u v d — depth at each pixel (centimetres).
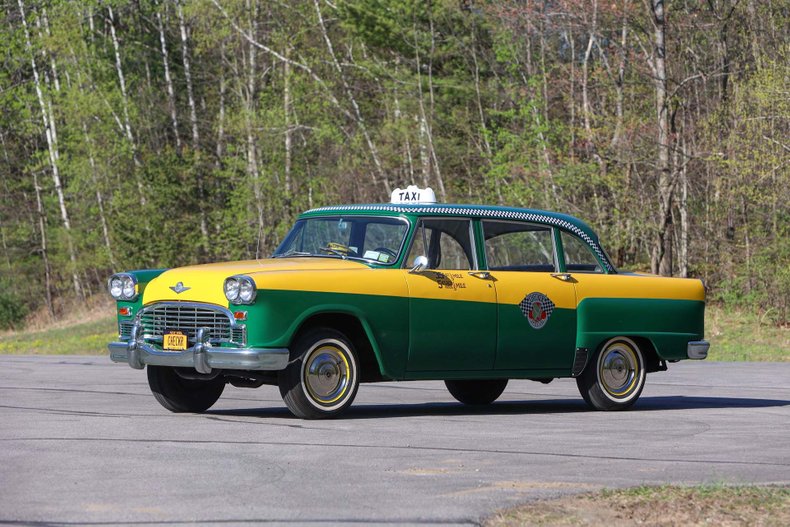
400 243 1625
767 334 4594
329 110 6644
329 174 6725
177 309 1572
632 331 1819
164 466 1139
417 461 1184
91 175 7275
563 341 1748
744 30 5566
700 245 5369
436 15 6106
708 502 950
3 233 8631
